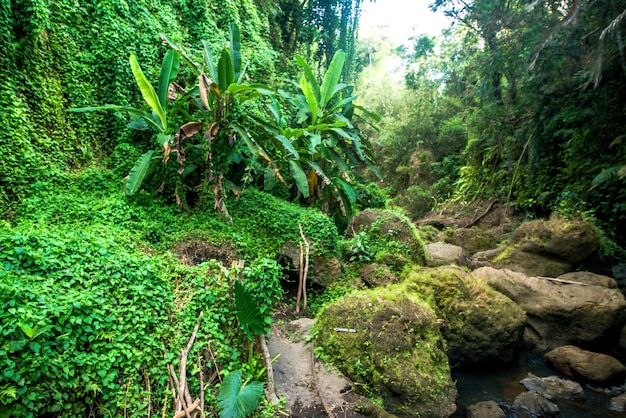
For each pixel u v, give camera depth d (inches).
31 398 106.5
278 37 648.4
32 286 130.0
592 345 274.2
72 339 123.3
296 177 280.7
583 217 402.6
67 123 267.7
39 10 237.8
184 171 257.4
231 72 240.7
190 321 156.6
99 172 260.1
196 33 398.9
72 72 277.3
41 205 212.7
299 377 185.2
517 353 270.7
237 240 246.2
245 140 248.7
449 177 883.4
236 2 488.4
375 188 479.2
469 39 643.5
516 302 301.6
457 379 238.4
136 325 141.0
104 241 174.1
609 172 391.2
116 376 128.4
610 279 322.0
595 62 368.2
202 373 146.5
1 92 216.2
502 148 639.8
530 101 507.2
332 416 163.3
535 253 379.6
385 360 191.6
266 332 175.2
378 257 304.3
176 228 239.5
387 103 1131.9
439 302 263.1
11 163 216.1
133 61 208.5
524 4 446.6
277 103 324.2
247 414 132.6
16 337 110.7
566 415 200.7
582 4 379.2
